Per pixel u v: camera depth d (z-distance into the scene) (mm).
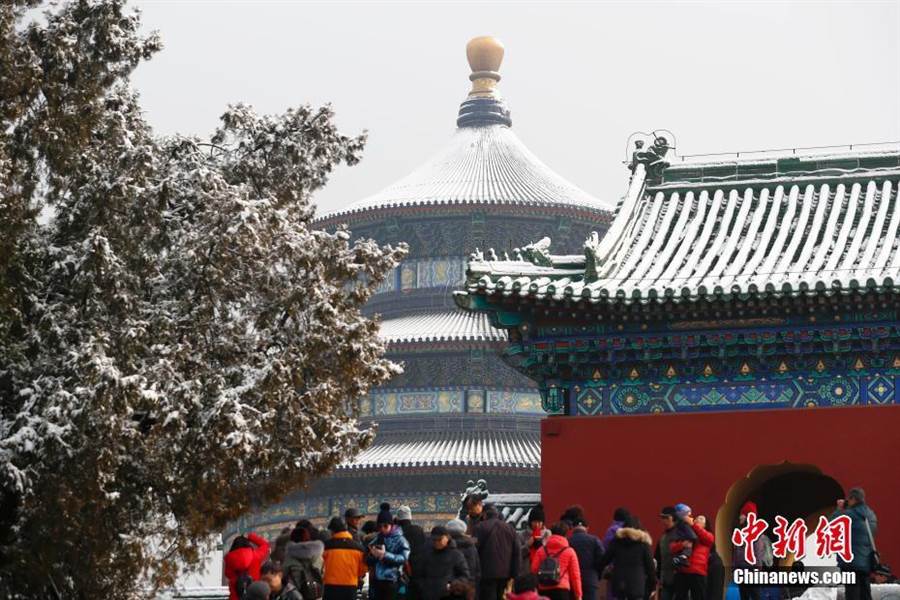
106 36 46156
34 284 44594
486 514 37875
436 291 92875
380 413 89375
